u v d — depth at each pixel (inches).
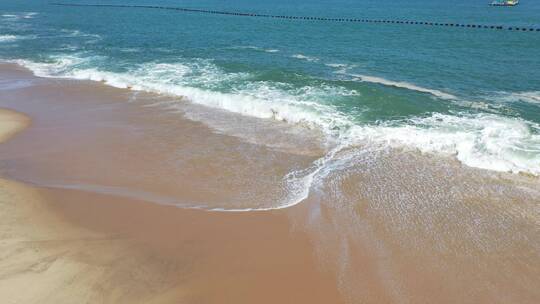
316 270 269.6
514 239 303.4
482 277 267.1
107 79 739.4
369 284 258.8
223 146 462.0
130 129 511.5
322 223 319.6
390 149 452.8
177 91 657.0
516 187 372.5
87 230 302.8
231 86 682.8
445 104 585.3
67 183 375.6
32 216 317.7
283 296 247.9
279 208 338.6
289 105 579.5
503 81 701.9
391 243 298.4
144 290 247.8
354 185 377.1
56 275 254.5
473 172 400.8
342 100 604.7
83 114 566.6
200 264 271.7
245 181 383.9
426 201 352.2
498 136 472.1
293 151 449.7
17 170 400.2
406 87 670.5
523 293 254.2
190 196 357.4
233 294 247.9
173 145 464.4
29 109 587.8
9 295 236.4
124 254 277.6
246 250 286.8
